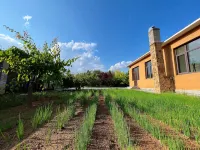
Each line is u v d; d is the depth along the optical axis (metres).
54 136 2.58
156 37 10.86
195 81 7.80
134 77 18.56
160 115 3.60
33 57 5.75
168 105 4.70
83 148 1.96
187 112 3.70
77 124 3.29
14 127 3.25
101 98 8.66
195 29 7.52
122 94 8.85
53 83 6.83
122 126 2.56
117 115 3.43
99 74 33.31
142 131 2.82
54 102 6.89
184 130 2.60
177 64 9.36
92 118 3.31
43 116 3.57
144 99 6.24
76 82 18.47
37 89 12.59
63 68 6.48
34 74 5.90
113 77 33.50
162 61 10.50
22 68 5.68
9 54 5.56
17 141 2.44
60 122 3.10
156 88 10.42
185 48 8.62
